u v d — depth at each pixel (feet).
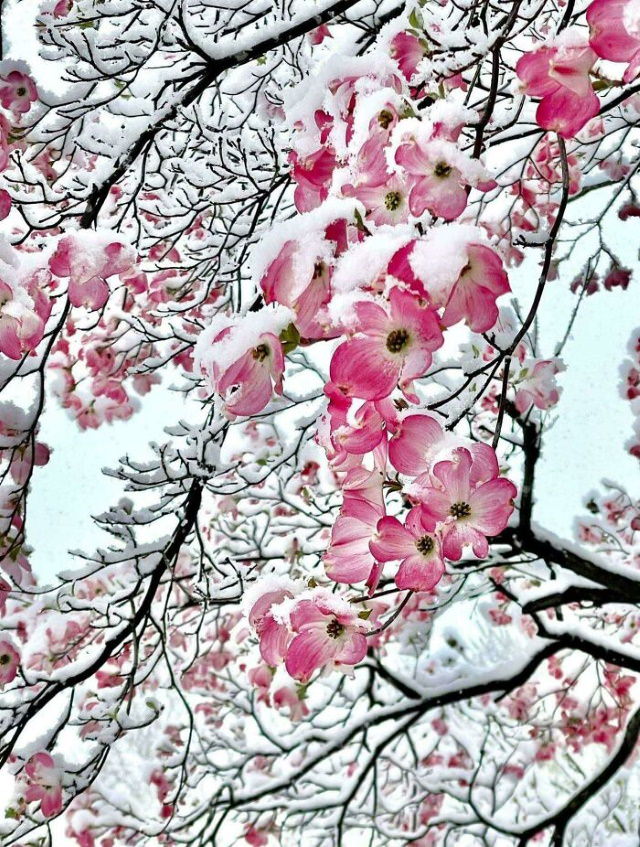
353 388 4.09
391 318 4.07
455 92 7.49
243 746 19.16
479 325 4.27
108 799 18.28
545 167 12.89
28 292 6.06
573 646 16.35
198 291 11.31
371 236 4.28
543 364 13.23
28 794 10.10
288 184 10.04
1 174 8.57
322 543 16.57
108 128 9.25
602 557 14.88
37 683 10.57
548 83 4.50
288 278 4.39
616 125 11.66
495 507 4.56
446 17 7.14
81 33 9.02
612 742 20.27
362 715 17.78
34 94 9.09
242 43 8.71
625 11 3.99
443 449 4.50
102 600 10.50
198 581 10.49
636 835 20.08
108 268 6.24
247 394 4.51
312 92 5.46
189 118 9.41
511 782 21.61
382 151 4.76
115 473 10.00
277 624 5.38
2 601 10.16
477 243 4.08
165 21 8.79
